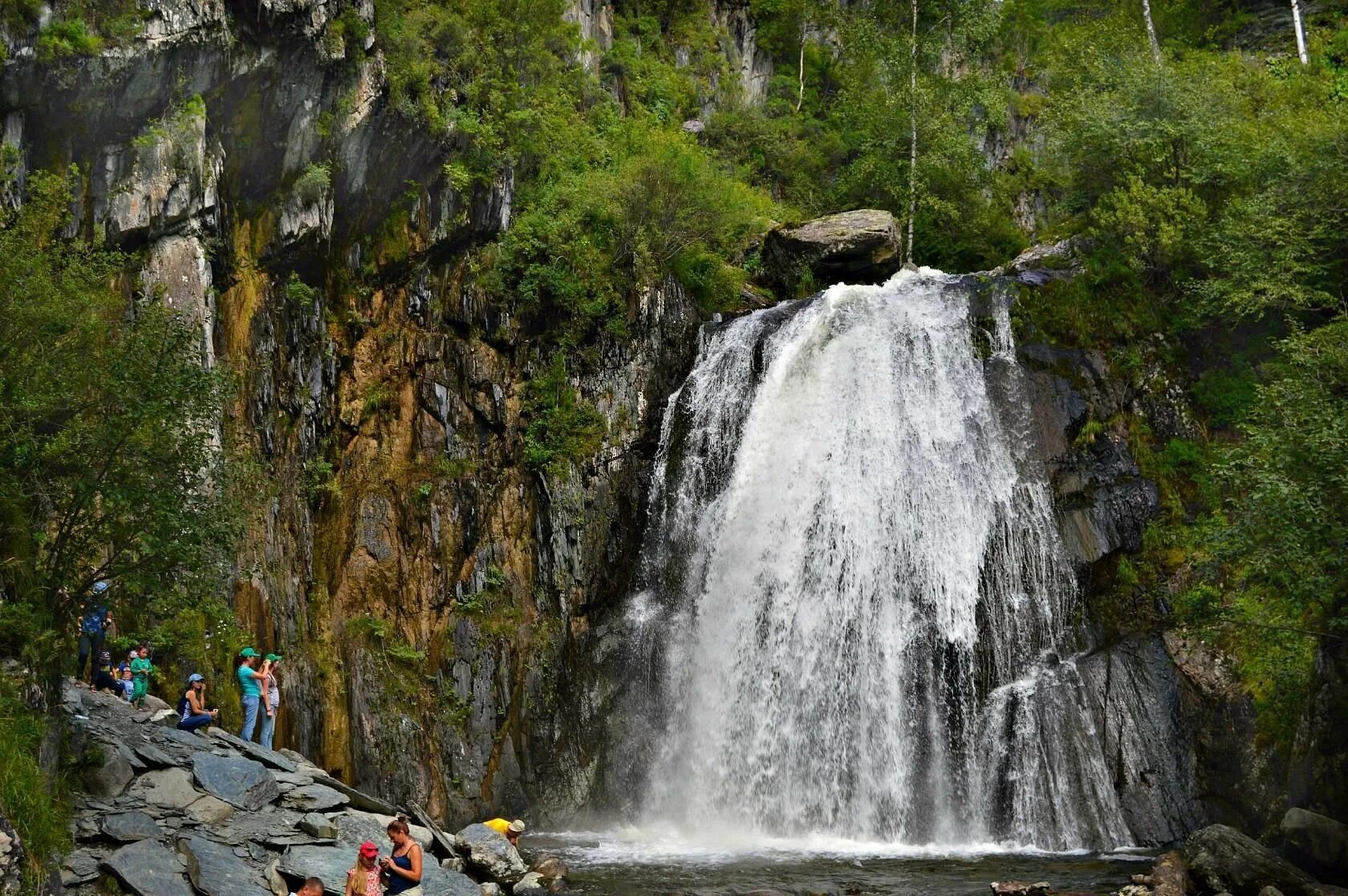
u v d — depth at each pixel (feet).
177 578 65.05
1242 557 72.49
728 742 97.09
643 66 155.84
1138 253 113.70
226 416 88.02
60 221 80.74
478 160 111.55
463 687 98.89
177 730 64.90
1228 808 86.02
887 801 90.38
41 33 78.95
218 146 90.74
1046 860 78.89
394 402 106.32
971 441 100.68
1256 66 155.12
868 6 181.16
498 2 119.75
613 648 103.60
